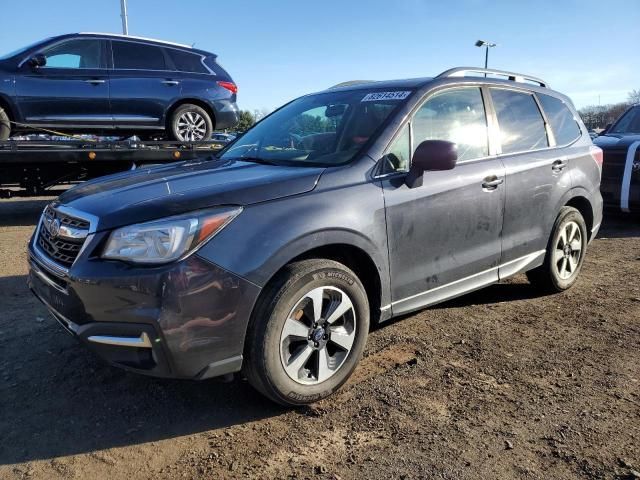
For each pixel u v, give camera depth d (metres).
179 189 2.92
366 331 3.23
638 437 2.74
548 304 4.73
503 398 3.13
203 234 2.63
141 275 2.53
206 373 2.68
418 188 3.47
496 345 3.87
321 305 3.00
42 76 7.79
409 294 3.53
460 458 2.58
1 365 3.55
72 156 7.86
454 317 4.42
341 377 3.13
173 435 2.81
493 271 4.14
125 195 2.91
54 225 3.05
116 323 2.59
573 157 4.88
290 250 2.83
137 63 8.52
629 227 8.27
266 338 2.78
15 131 7.93
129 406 3.09
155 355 2.59
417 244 3.50
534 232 4.48
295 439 2.77
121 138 8.56
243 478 2.47
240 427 2.88
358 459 2.59
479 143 4.09
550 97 5.02
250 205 2.82
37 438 2.77
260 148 4.04
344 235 3.05
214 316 2.64
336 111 3.97
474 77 4.25
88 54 8.15
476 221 3.88
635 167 8.00
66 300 2.73
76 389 3.26
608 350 3.78
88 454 2.65
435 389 3.24
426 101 3.77
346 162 3.36
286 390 2.90
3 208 10.26
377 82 4.26
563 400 3.11
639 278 5.49
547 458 2.58
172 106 8.83
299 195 2.99
